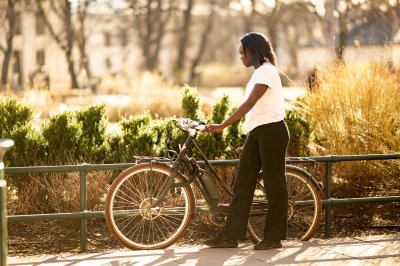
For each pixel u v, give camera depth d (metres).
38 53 68.88
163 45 77.81
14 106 9.80
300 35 75.75
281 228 8.02
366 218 9.61
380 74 10.38
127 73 73.50
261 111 7.72
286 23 70.38
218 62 85.81
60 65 69.00
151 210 7.99
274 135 7.71
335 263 7.48
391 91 10.23
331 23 26.98
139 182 8.58
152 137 9.70
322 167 10.13
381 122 10.07
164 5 72.81
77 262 7.57
